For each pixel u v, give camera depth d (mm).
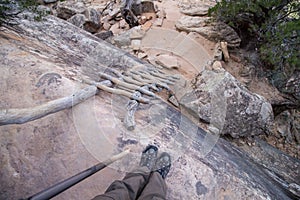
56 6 4828
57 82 2021
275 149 3082
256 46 4000
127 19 4336
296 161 2945
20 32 2838
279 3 3469
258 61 3902
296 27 3293
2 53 2193
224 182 1837
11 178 1495
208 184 1763
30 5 2865
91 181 1584
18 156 1584
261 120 3059
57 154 1649
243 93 2889
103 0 5332
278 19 3598
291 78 3654
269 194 1967
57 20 3664
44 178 1538
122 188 1427
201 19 4203
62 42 3059
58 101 1791
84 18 4238
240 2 3645
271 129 3578
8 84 1905
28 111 1638
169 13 4480
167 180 1700
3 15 2660
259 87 3686
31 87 1930
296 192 2318
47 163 1599
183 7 4742
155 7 4578
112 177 1628
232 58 3930
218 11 3891
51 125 1754
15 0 2787
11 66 2062
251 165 2412
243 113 2887
